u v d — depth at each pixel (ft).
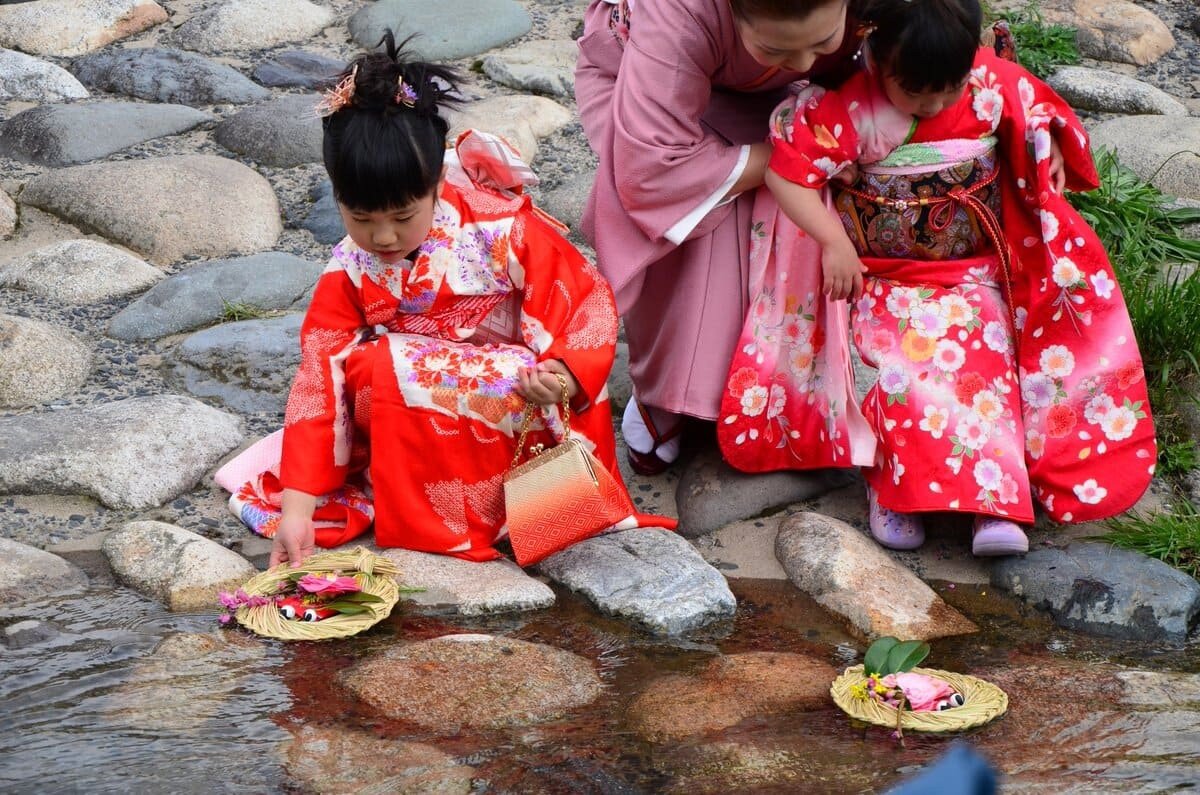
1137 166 17.10
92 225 15.98
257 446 11.55
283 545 10.24
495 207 10.56
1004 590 10.39
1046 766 7.77
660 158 10.39
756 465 11.30
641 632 9.75
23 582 9.99
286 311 14.47
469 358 10.43
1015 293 10.81
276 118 17.97
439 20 20.74
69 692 8.64
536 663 9.08
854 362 12.88
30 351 12.98
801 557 10.51
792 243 10.83
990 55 10.43
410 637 9.58
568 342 10.52
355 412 10.68
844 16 9.48
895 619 9.82
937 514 11.31
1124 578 10.07
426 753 8.01
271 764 7.87
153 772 7.74
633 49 10.48
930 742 8.15
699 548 10.99
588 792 7.63
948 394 10.46
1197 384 12.61
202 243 15.74
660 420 11.74
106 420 11.90
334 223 16.28
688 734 8.29
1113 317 10.49
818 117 10.25
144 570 10.18
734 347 11.09
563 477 10.34
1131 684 8.79
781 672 9.05
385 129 9.59
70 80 19.15
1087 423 10.55
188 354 13.39
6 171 17.15
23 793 7.50
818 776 7.77
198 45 20.59
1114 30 20.47
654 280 11.28
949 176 10.40
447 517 10.56
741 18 9.50
